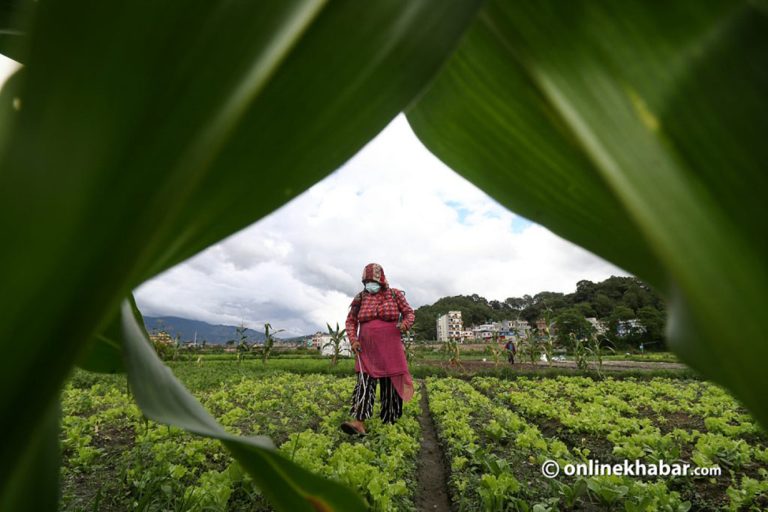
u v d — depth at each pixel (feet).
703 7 1.02
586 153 1.13
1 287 0.65
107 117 0.71
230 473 8.95
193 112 0.80
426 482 12.37
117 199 0.72
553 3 1.18
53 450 1.39
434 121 1.82
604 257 1.46
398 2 1.06
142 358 1.49
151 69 0.75
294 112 0.98
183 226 0.92
